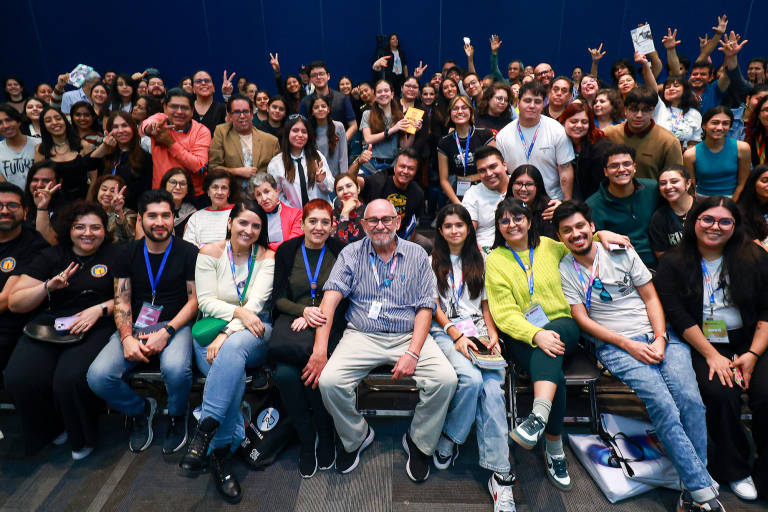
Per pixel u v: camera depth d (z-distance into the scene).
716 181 3.34
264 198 3.06
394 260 2.41
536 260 2.43
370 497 2.13
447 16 7.71
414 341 2.26
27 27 7.88
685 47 7.63
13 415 2.76
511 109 4.42
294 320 2.37
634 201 2.83
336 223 3.18
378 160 4.64
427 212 5.28
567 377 2.23
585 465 2.27
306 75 6.90
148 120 3.37
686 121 4.20
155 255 2.57
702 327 2.32
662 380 2.14
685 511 1.98
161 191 2.51
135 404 2.40
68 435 2.36
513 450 2.42
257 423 2.40
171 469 2.32
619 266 2.38
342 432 2.23
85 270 2.61
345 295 2.41
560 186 3.44
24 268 2.61
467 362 2.25
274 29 7.85
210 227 3.13
